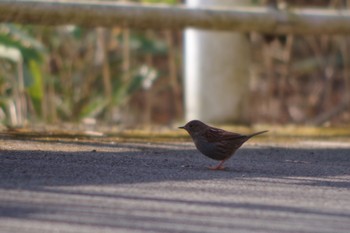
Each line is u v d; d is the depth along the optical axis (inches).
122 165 327.3
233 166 349.7
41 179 277.0
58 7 483.5
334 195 281.4
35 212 225.9
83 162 327.6
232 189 282.5
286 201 263.9
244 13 528.7
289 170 344.5
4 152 343.3
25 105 552.4
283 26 538.3
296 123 654.5
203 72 585.9
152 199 253.4
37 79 586.6
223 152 345.7
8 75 584.4
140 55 772.6
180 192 269.7
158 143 423.8
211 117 589.3
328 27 547.2
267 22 533.3
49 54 668.7
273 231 219.1
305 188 294.2
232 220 229.6
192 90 594.9
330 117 657.0
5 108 575.2
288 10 542.0
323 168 356.2
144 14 505.0
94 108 667.4
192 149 402.3
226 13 523.2
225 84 585.6
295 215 241.1
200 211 239.3
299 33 548.1
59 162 322.7
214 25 522.6
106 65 615.8
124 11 500.4
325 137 495.2
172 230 214.4
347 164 373.1
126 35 668.1
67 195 251.3
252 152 406.0
